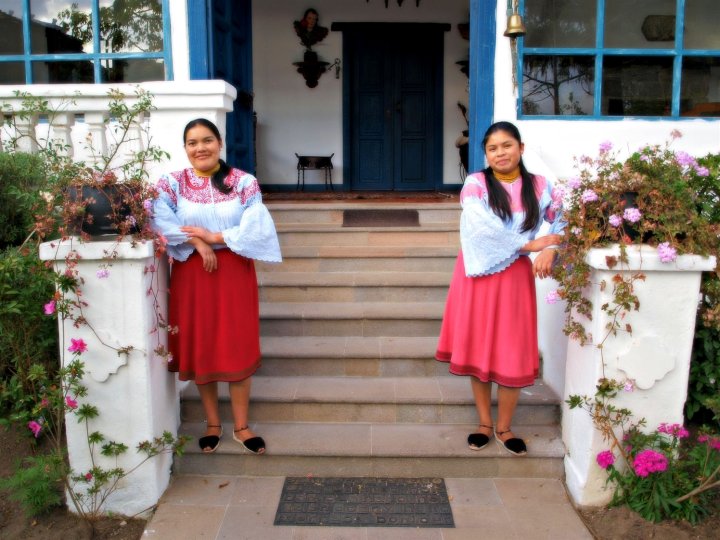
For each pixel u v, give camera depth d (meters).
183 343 2.73
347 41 7.55
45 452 2.92
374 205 4.80
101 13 4.30
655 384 2.55
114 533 2.59
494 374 2.72
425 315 3.62
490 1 4.00
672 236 2.41
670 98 4.13
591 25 4.06
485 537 2.48
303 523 2.57
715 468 2.52
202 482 2.86
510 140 2.59
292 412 3.15
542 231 3.07
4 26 4.36
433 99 7.69
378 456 2.86
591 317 2.56
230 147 4.65
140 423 2.62
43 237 2.67
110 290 2.54
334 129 7.69
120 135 3.54
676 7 4.05
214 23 4.28
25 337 2.84
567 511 2.65
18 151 3.52
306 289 3.89
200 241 2.61
